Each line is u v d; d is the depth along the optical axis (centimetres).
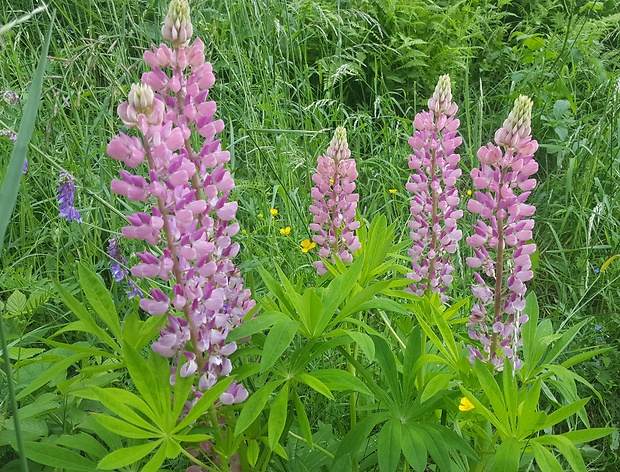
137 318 194
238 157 440
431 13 695
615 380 337
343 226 275
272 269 344
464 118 582
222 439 196
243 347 215
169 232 171
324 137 466
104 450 192
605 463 296
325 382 197
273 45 478
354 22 598
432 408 210
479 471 222
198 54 189
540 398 317
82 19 493
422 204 264
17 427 142
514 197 209
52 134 371
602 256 424
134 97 162
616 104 484
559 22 694
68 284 310
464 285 346
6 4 466
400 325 285
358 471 241
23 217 349
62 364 193
